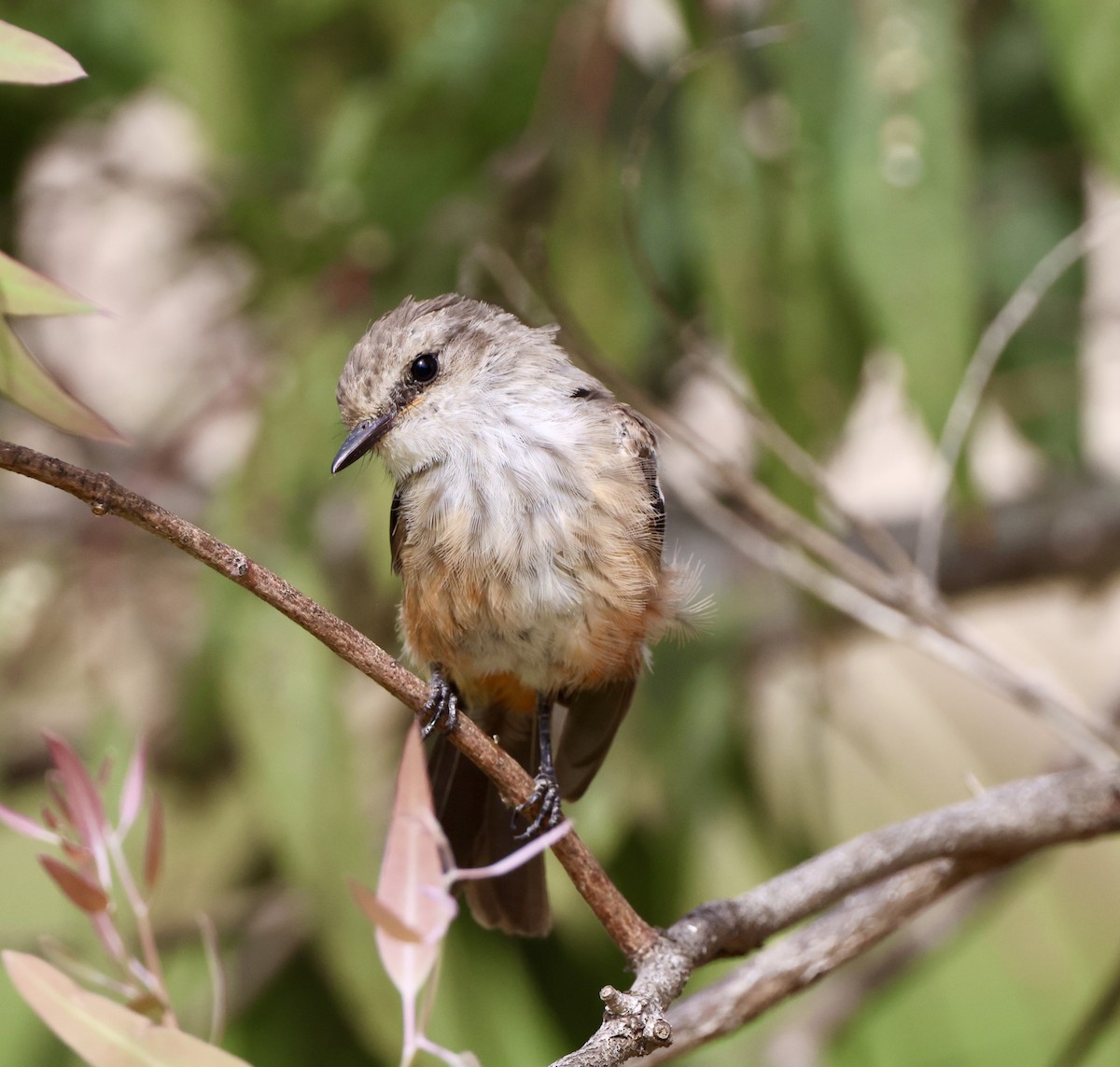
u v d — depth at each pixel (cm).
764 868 1068
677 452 1134
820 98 908
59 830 516
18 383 501
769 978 718
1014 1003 1145
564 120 987
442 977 966
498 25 1011
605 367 838
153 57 1153
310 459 980
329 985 1070
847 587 879
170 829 1066
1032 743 1248
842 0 905
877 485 1327
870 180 884
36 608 1095
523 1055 985
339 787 933
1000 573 1258
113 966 962
